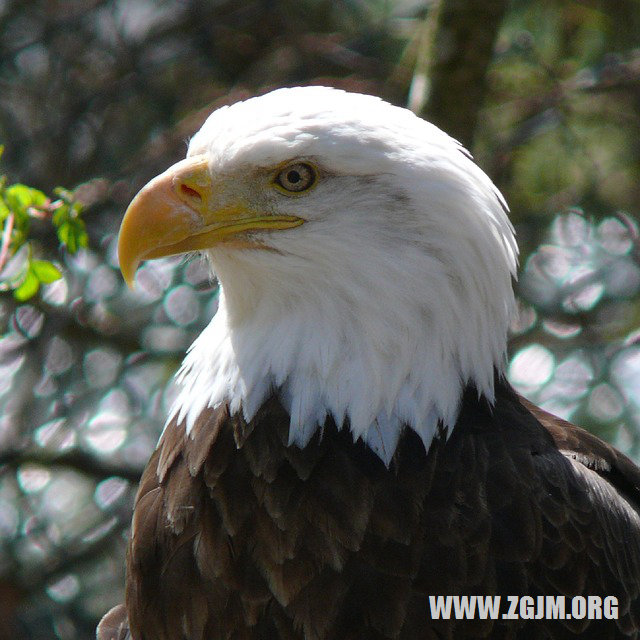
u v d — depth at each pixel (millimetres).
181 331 14781
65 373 14844
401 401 7648
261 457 7594
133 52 16203
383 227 7594
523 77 15172
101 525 14797
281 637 7453
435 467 7547
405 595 7301
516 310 8266
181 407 8109
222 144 7727
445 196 7566
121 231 7773
